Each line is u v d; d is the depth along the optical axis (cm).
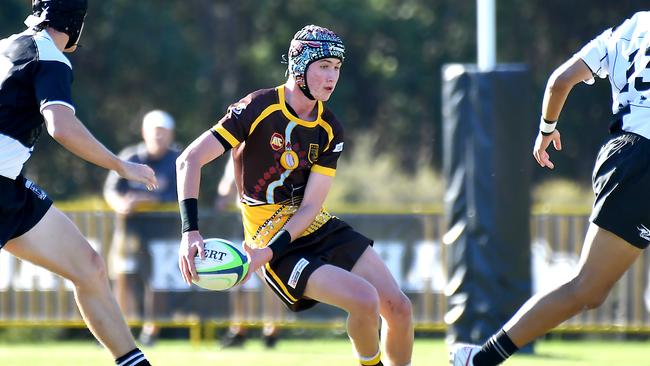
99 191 8581
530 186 2914
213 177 8212
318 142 1728
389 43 10619
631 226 1603
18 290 3344
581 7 10300
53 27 1659
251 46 10206
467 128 2906
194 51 9294
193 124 9419
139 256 3266
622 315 3341
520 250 2894
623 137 1627
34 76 1597
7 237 1623
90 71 8850
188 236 1633
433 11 10562
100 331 1691
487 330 2897
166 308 3262
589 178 9712
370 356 1683
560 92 1708
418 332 3781
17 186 1639
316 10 10244
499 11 10350
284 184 1733
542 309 1677
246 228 1781
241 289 3266
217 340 3700
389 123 10612
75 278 1677
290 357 2623
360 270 1739
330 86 1686
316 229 1756
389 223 3300
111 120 9075
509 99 2877
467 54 10406
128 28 8806
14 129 1611
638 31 1652
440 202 6475
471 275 2914
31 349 3086
